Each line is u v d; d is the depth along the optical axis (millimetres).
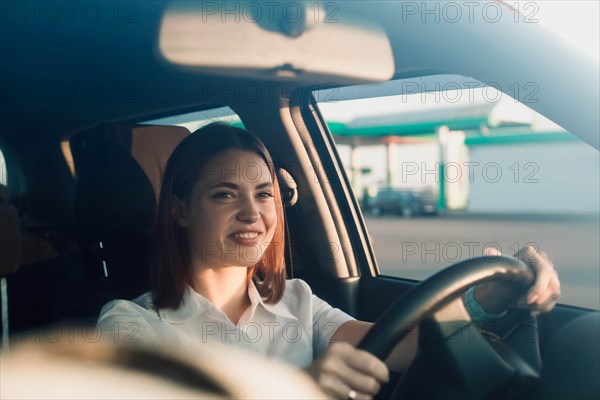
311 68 1300
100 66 2244
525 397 1038
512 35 1315
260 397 1043
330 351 1078
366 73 1363
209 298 1562
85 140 2223
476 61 1394
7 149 2244
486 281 1096
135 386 1003
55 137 2326
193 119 2473
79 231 2143
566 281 1231
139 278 2066
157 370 1055
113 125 2098
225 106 2393
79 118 2379
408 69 1589
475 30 1330
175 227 1537
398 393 1099
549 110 1327
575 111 1284
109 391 982
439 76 1607
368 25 1316
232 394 1046
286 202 2262
